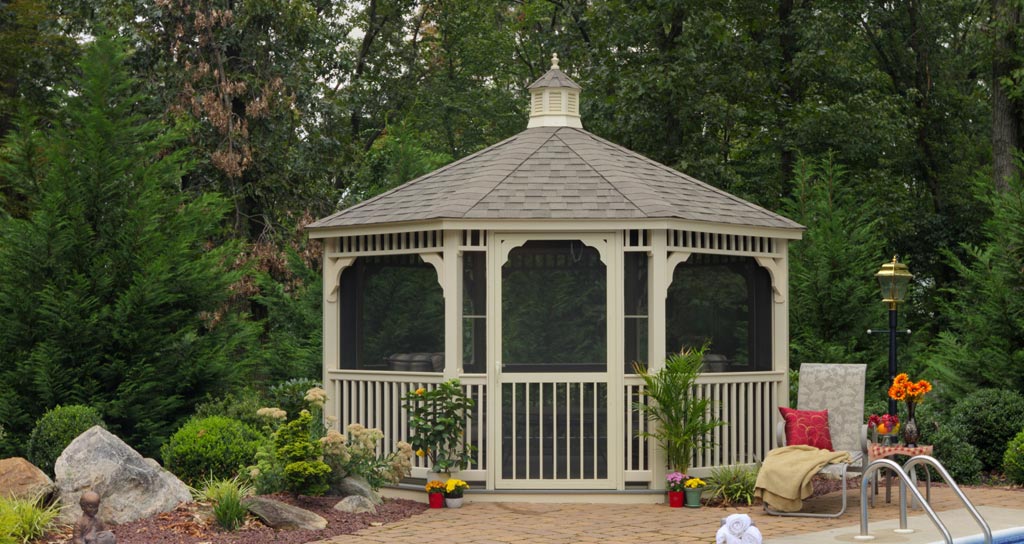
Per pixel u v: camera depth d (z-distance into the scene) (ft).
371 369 42.88
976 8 83.20
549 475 40.40
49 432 40.78
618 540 31.68
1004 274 53.11
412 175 67.26
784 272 43.60
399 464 38.52
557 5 98.48
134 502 33.42
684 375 38.45
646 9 81.97
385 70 109.09
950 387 53.88
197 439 40.01
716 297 42.22
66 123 59.31
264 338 73.77
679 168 76.59
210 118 70.49
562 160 43.09
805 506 38.29
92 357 46.16
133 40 70.79
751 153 85.15
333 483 37.40
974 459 46.50
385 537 32.35
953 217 93.40
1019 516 35.96
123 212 48.57
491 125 118.11
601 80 81.41
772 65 84.23
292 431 36.60
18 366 45.11
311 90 77.10
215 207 53.98
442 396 38.65
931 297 88.94
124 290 47.80
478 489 39.32
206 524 32.89
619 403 39.32
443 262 39.47
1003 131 73.61
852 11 89.61
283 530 32.91
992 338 52.80
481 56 116.67
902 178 96.22
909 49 99.60
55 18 75.41
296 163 76.48
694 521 35.22
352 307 43.52
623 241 39.40
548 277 40.22
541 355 40.19
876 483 38.40
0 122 77.30
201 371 48.65
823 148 82.17
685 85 77.92
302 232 75.46
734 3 84.12
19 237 46.19
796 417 39.75
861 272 61.31
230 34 73.10
